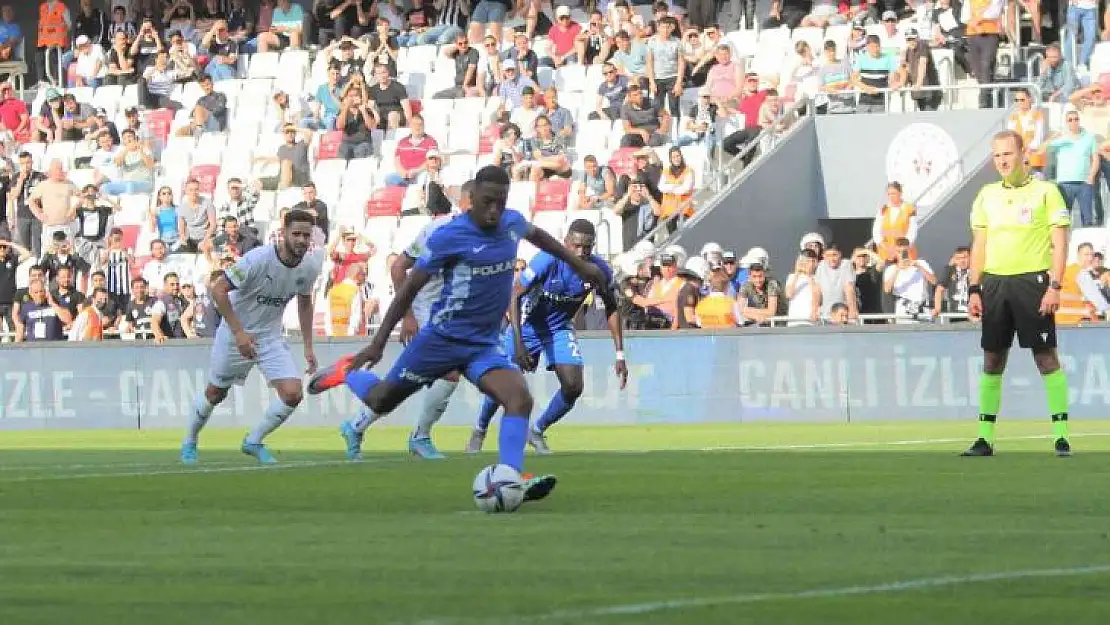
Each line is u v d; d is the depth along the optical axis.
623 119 52.62
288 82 60.47
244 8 63.94
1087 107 48.44
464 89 56.53
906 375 39.75
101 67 63.44
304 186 51.78
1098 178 46.78
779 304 42.84
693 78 54.84
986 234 24.88
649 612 10.75
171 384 44.53
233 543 14.80
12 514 17.98
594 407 41.59
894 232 45.06
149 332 47.44
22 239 54.44
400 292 17.81
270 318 25.95
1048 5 54.75
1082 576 12.23
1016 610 10.80
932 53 51.81
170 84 61.62
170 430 42.81
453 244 17.41
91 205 54.19
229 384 26.41
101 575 12.81
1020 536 14.73
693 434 34.66
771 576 12.38
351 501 18.92
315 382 18.41
